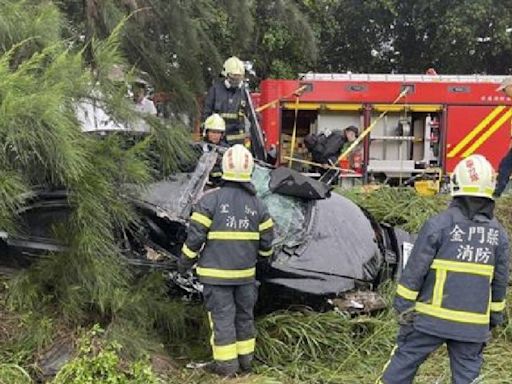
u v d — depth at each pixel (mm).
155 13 6180
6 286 4008
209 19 6695
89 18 5172
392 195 7227
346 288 4465
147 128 4504
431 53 20125
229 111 6699
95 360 3527
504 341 4707
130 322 4066
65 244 4043
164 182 4645
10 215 3840
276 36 14344
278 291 4438
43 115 3453
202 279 4051
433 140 10461
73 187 3902
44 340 3812
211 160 4891
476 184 3367
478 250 3354
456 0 18344
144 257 4496
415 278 3359
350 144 9734
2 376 3459
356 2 19625
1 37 3932
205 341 4402
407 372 3512
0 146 3512
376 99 10312
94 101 4184
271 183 4945
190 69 6387
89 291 4016
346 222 5020
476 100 10359
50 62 4051
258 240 4148
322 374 4102
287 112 10320
